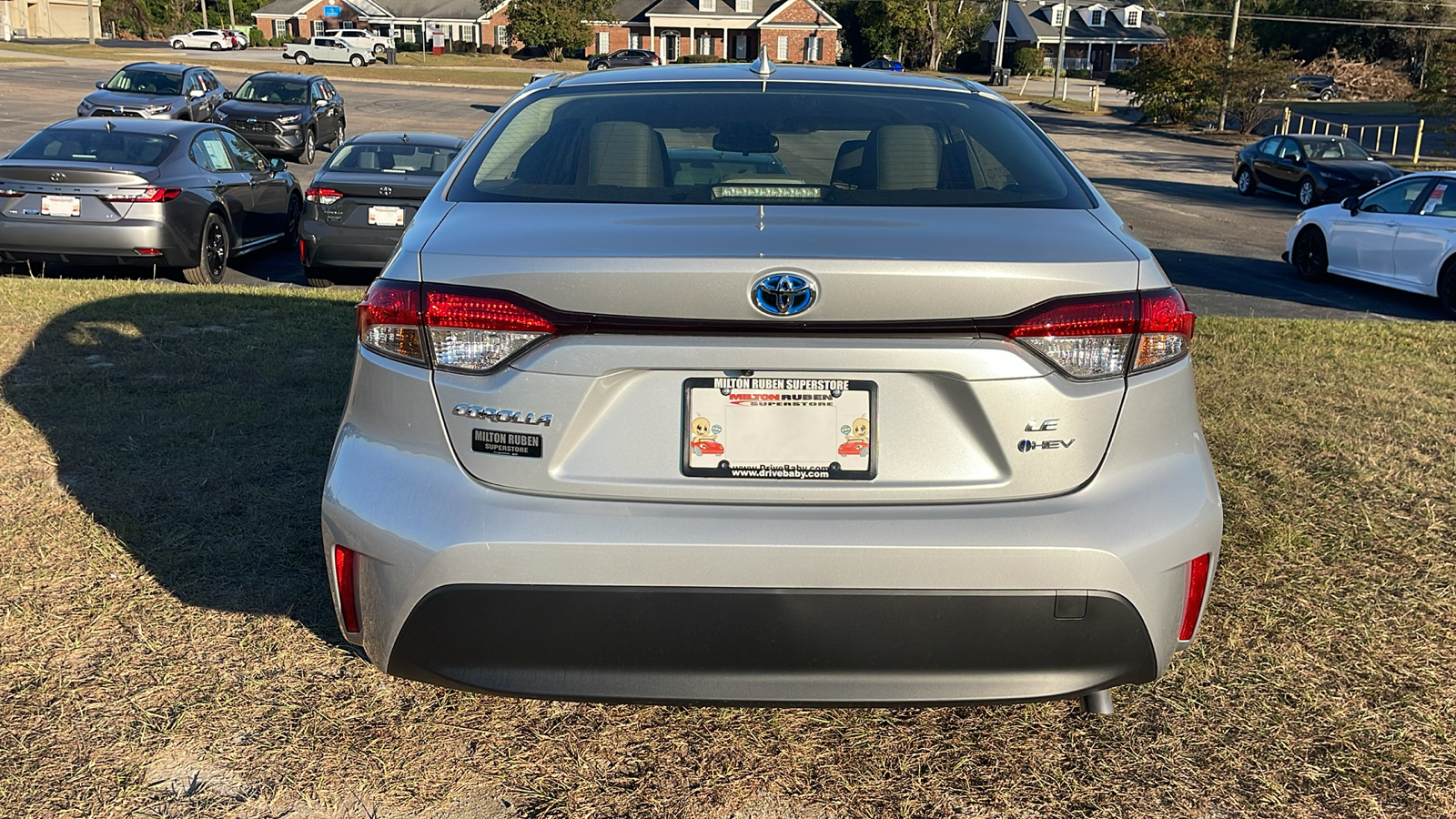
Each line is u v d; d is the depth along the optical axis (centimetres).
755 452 218
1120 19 9631
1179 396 230
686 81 313
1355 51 8175
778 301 209
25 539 363
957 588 212
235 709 274
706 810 243
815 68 335
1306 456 479
